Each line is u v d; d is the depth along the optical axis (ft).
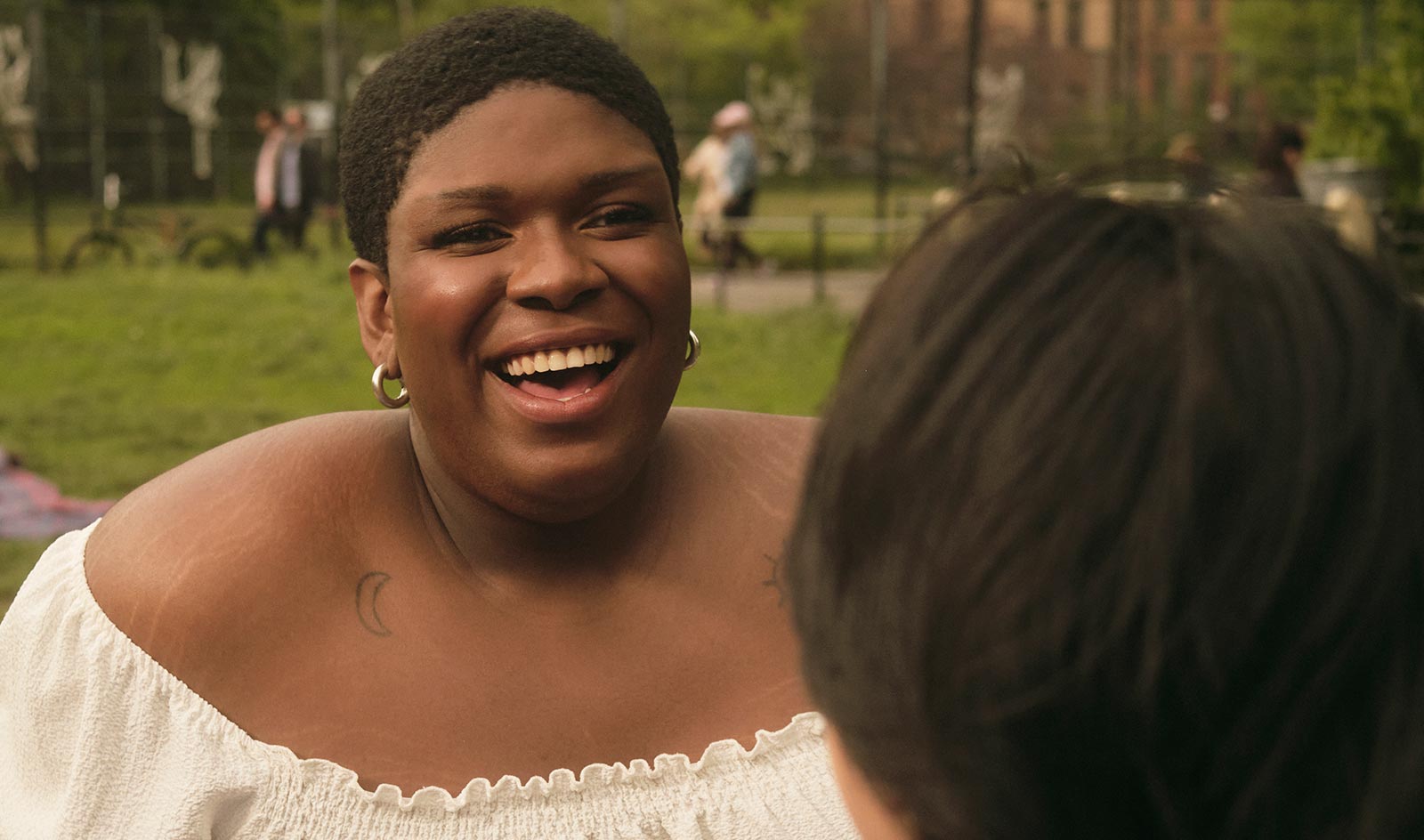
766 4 137.28
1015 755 1.98
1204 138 93.91
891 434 2.04
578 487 3.86
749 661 4.17
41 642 4.05
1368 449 1.85
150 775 3.89
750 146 50.90
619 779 3.91
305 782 3.82
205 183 78.38
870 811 2.30
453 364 3.83
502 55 3.81
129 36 76.64
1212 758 1.94
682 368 4.06
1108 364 1.91
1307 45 120.47
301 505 4.05
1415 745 1.88
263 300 40.32
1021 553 1.92
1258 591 1.85
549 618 4.07
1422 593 1.89
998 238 2.05
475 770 3.92
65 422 24.06
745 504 4.37
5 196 71.10
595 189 3.79
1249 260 1.92
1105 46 118.73
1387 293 1.95
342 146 4.02
